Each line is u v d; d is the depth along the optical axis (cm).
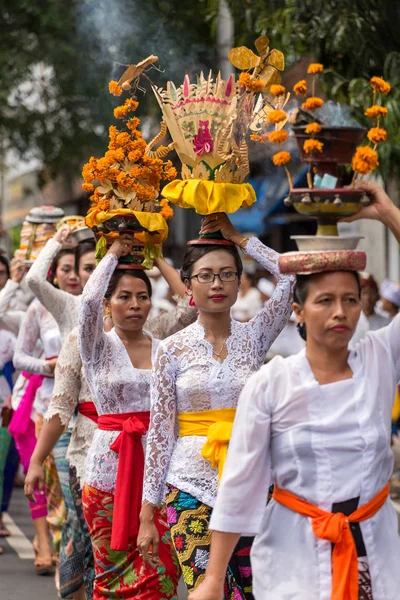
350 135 555
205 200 754
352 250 544
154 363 736
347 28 1359
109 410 834
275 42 1454
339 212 555
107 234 849
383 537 557
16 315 1388
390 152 1332
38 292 1058
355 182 561
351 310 548
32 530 1427
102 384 831
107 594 814
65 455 993
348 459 550
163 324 907
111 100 2555
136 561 800
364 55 1409
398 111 1302
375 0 1415
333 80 1389
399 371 579
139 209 844
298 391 553
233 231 765
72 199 4025
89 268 1071
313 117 556
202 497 709
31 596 1084
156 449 724
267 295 2141
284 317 770
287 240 3033
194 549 705
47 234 1407
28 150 2920
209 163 763
